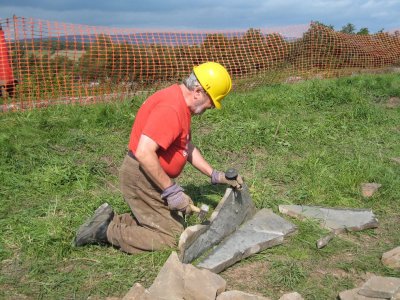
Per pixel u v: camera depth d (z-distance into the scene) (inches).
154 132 131.0
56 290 130.2
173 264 124.0
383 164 228.8
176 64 405.7
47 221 164.2
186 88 138.6
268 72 462.3
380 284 126.0
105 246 150.6
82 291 130.0
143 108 140.0
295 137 265.4
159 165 133.4
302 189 195.8
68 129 271.0
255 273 140.1
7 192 189.6
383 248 156.0
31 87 345.1
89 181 202.1
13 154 226.2
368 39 563.5
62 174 201.0
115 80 388.2
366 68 541.6
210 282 120.6
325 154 238.4
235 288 132.3
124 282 133.5
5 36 343.3
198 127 283.4
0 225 162.6
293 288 133.3
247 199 163.2
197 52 434.3
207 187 197.2
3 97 349.1
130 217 155.9
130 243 145.9
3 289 130.6
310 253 151.1
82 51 374.6
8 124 275.7
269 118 301.4
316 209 177.6
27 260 144.3
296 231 160.1
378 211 182.7
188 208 139.2
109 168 220.8
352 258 149.3
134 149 140.9
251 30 477.4
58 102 333.1
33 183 197.9
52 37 360.5
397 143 263.9
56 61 363.6
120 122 282.0
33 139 249.0
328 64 514.0
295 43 507.8
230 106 318.3
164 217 147.2
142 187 143.4
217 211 148.3
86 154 235.6
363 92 390.9
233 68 449.4
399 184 201.5
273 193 193.2
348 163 222.7
